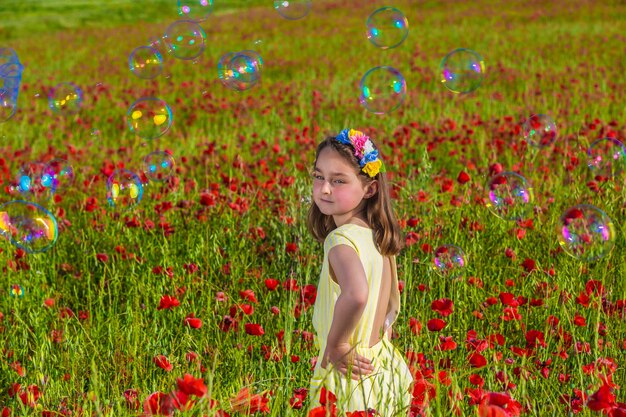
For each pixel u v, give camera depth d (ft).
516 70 43.50
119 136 31.22
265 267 14.37
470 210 16.46
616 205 16.30
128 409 8.58
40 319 12.23
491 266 13.85
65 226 16.37
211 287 12.75
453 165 23.40
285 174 19.99
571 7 83.61
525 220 15.15
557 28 66.08
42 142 29.35
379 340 8.51
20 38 81.82
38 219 13.47
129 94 39.88
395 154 21.89
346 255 7.85
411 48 56.75
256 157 24.09
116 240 15.66
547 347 9.89
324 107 34.47
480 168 21.27
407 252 13.69
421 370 8.72
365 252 8.02
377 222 8.41
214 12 112.27
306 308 11.51
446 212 16.28
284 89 38.96
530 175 19.66
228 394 9.06
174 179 17.75
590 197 16.76
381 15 18.67
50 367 10.49
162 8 119.34
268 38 67.31
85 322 11.98
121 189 16.24
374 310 8.16
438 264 11.91
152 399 6.48
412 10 89.92
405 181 17.89
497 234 15.30
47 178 18.24
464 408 8.30
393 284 8.82
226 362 10.41
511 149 22.85
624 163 17.90
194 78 46.70
